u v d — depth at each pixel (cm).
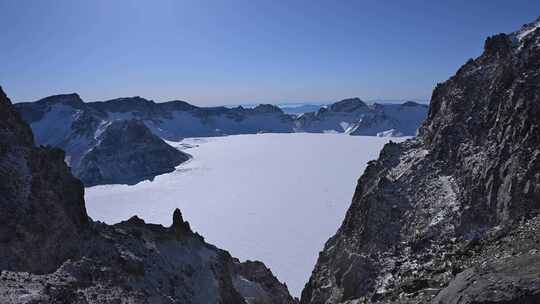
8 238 3678
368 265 5206
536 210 3669
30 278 2472
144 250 5194
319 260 7594
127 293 3225
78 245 4391
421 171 6419
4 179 4162
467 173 5431
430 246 4738
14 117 5175
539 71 5341
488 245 3347
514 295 1458
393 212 5891
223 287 5825
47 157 5091
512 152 4753
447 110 7075
